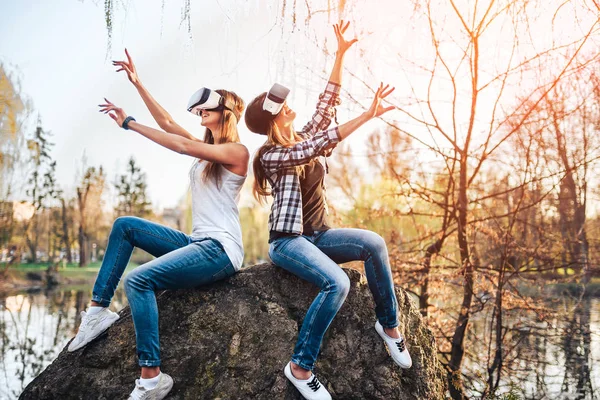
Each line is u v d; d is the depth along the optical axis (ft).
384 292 10.39
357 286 11.10
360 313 10.94
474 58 17.31
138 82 11.79
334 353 10.66
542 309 19.48
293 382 9.84
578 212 23.06
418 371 11.05
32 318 50.78
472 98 17.78
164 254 10.30
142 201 160.76
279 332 10.51
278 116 10.57
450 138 18.56
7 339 38.29
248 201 84.58
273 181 10.30
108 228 153.28
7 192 85.71
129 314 10.73
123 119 9.80
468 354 20.27
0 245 103.45
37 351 33.99
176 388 10.11
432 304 20.98
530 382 18.69
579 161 19.02
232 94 10.83
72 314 54.75
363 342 10.77
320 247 10.55
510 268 19.56
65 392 10.14
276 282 10.96
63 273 125.70
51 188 124.98
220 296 10.71
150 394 9.58
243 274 11.02
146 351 9.54
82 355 10.34
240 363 10.30
